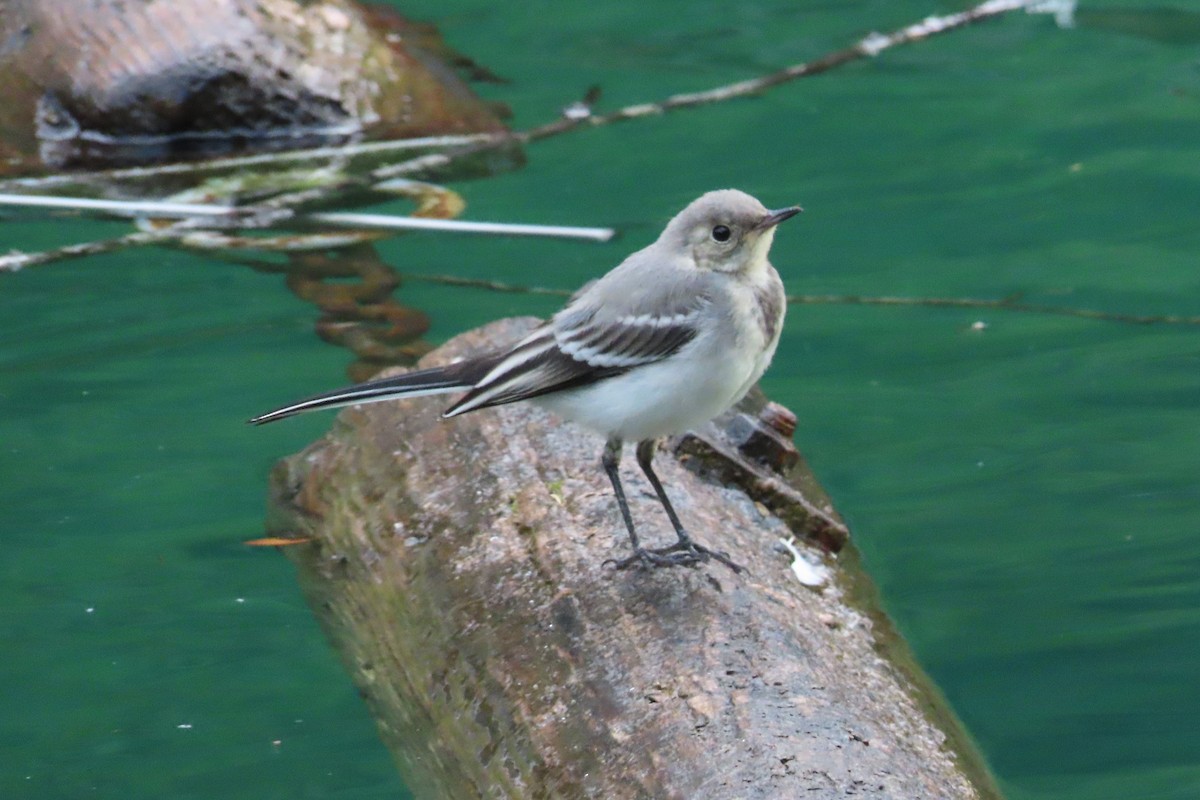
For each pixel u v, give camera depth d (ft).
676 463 33.12
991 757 29.94
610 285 29.25
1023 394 45.70
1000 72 69.41
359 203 56.18
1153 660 33.53
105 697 33.19
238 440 43.42
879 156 61.31
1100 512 39.65
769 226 28.35
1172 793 29.07
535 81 68.80
